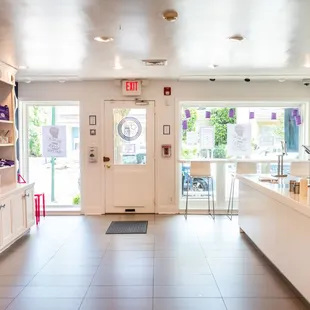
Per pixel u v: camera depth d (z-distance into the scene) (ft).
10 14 9.40
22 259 13.15
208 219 19.40
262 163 20.92
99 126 20.48
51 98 20.34
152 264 12.60
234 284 10.91
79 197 21.52
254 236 14.10
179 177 21.07
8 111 16.35
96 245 14.82
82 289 10.58
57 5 8.81
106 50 13.25
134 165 20.74
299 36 11.54
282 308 9.41
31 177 21.20
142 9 9.11
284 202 10.46
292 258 10.12
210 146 21.21
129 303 9.68
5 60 14.88
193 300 9.86
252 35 11.43
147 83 19.97
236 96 20.38
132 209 20.86
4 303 9.71
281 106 21.16
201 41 12.09
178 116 20.53
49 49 13.08
